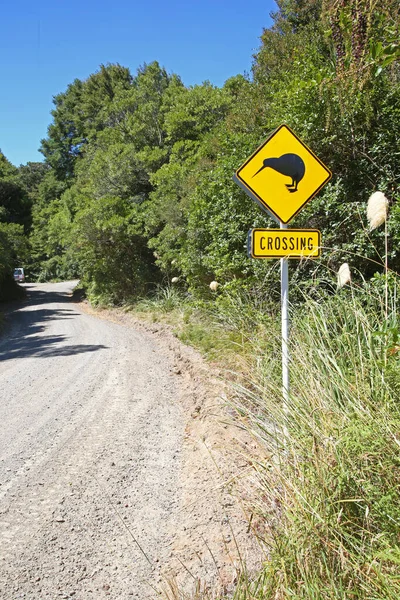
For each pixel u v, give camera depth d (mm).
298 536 2645
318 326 4395
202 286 12797
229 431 5246
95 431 6152
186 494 4355
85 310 26469
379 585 2281
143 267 22781
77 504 4305
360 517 2725
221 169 9766
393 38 3439
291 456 3301
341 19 3834
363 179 7367
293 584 2549
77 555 3582
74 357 11609
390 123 7078
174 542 3668
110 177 22922
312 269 7273
